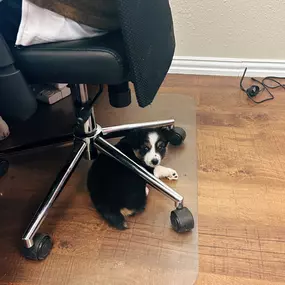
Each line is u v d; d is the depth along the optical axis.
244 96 1.47
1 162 1.11
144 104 0.67
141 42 0.60
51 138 1.06
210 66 1.63
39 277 0.81
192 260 0.83
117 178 1.00
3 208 1.00
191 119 1.33
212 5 1.47
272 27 1.49
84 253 0.86
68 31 0.64
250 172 1.08
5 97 0.60
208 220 0.93
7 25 0.64
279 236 0.89
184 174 1.08
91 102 0.95
